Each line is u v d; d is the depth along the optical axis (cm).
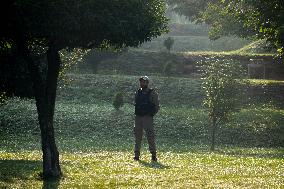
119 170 2150
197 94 6638
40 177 1934
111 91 6756
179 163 2483
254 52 9212
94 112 5681
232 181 1783
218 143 4953
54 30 1781
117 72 8225
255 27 3073
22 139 4769
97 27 1845
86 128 5184
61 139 4759
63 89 6669
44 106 1981
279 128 5288
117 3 1844
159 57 8712
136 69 8381
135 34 1984
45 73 3250
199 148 4369
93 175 1984
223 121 4531
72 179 1886
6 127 5162
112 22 1827
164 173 2027
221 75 4478
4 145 4256
